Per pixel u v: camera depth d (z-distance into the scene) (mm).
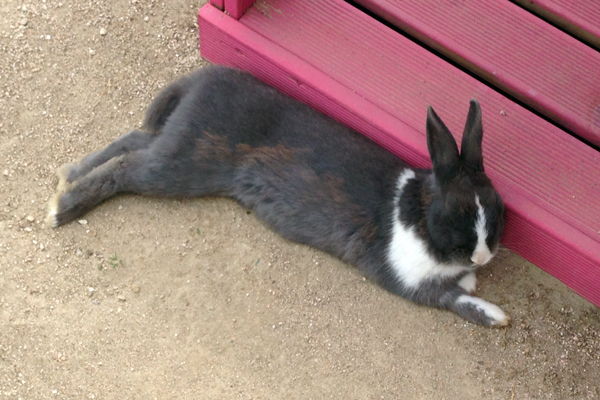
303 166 1573
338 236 1585
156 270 1601
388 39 1614
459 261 1549
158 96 1610
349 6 1625
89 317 1568
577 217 1551
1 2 1705
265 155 1580
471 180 1520
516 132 1582
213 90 1587
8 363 1538
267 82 1664
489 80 1612
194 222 1631
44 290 1575
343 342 1584
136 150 1614
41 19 1701
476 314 1590
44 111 1661
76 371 1542
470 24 1609
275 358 1569
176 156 1580
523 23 1605
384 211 1567
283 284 1608
